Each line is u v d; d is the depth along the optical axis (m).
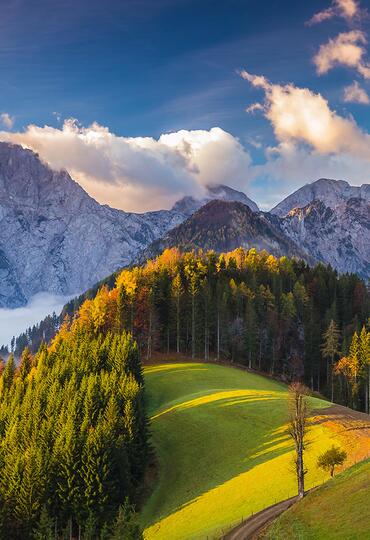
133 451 68.50
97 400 78.19
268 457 63.03
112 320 126.62
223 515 51.81
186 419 80.56
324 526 35.47
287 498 51.34
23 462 63.97
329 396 123.44
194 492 61.19
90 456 63.12
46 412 78.00
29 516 59.81
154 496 64.31
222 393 90.25
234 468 63.62
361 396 116.19
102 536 54.47
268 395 87.75
